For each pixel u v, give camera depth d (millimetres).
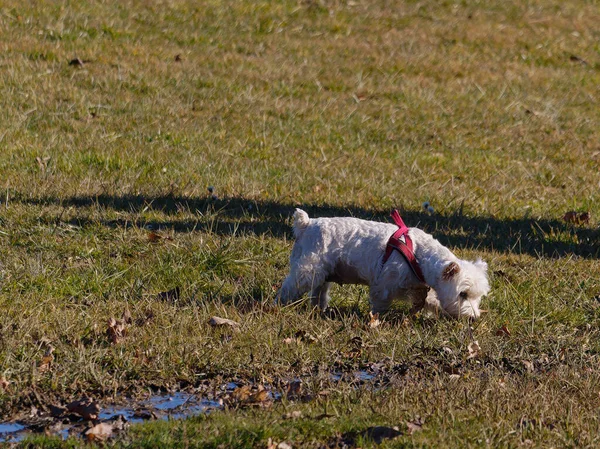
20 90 19000
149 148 16531
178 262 11148
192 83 21250
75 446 6387
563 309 10328
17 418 7086
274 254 11656
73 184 14055
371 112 20953
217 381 7992
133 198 13680
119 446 6363
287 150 17625
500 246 12914
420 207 14523
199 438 6457
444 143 19281
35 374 7629
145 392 7734
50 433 6816
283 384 7992
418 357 8758
